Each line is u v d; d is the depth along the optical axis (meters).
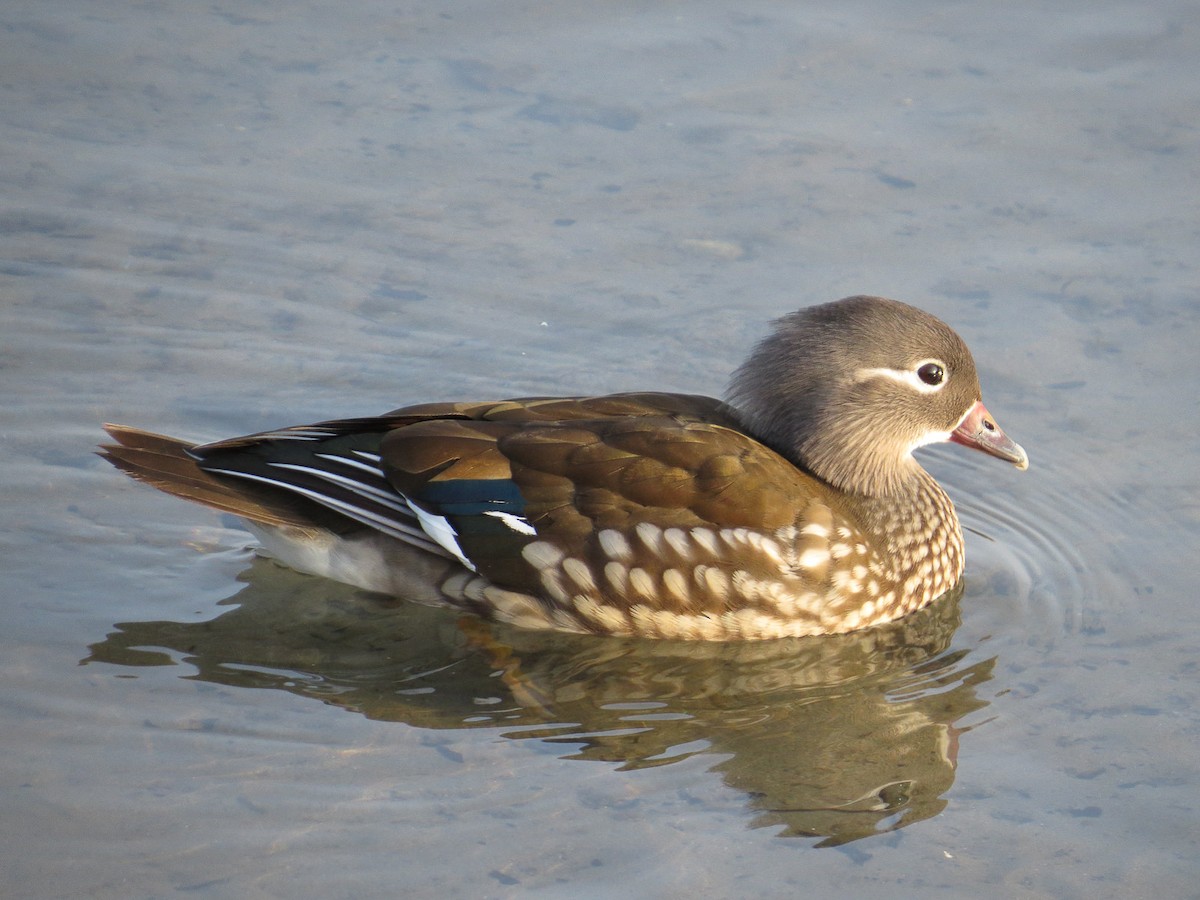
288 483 12.97
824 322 13.70
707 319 16.88
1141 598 13.62
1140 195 18.38
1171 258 17.48
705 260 17.67
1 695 11.80
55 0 21.45
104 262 17.52
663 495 12.59
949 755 11.60
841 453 13.55
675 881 10.09
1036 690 12.41
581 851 10.35
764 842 10.52
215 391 15.98
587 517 12.62
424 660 12.71
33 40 20.56
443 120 19.55
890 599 13.44
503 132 19.42
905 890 10.10
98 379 16.08
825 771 11.38
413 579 13.19
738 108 19.80
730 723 12.02
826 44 20.98
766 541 12.65
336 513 13.20
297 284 17.39
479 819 10.62
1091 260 17.52
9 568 13.55
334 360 16.45
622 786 11.09
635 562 12.59
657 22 21.45
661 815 10.77
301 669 12.48
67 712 11.63
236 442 13.11
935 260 17.56
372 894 9.84
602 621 12.91
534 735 11.73
